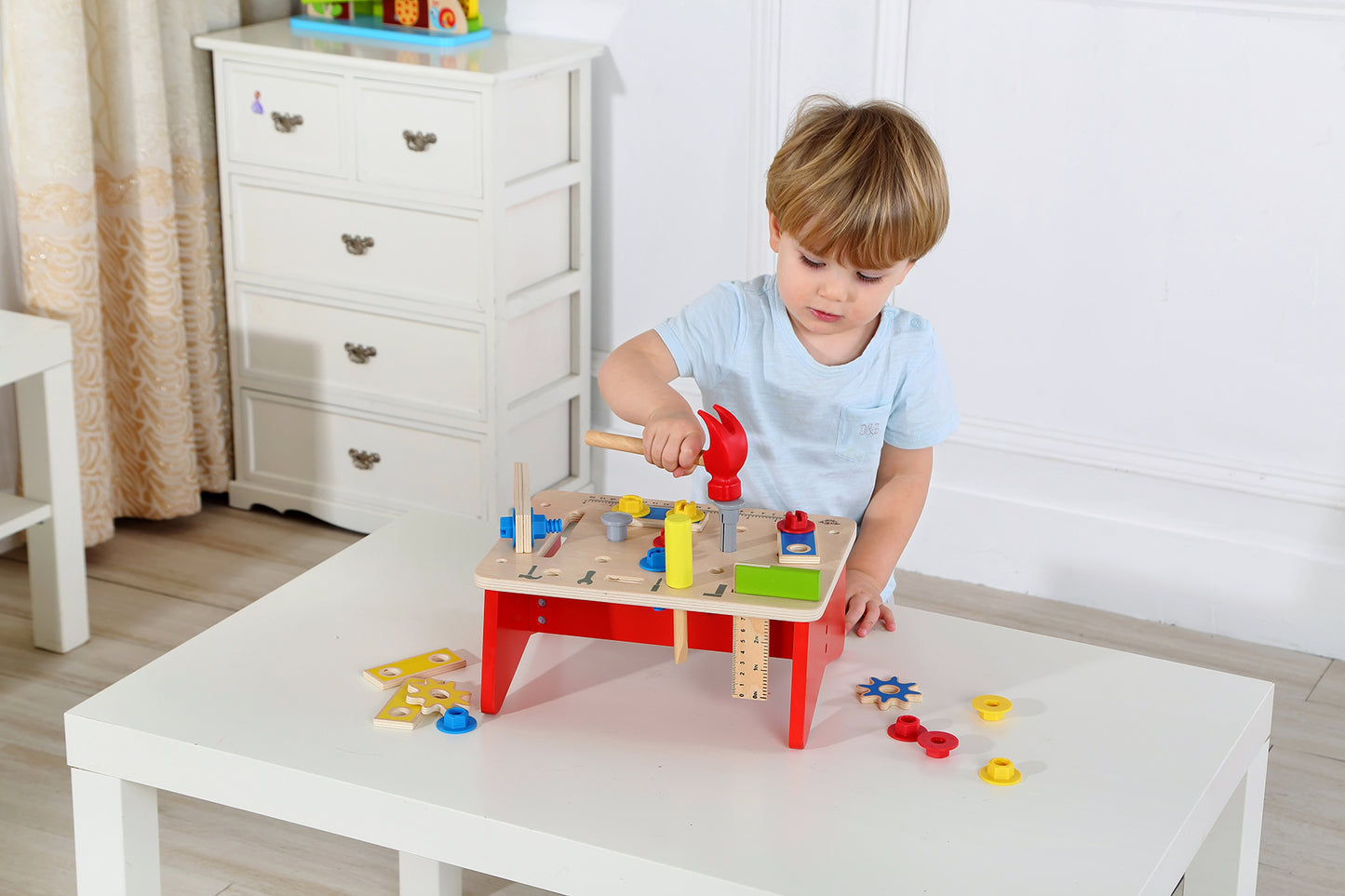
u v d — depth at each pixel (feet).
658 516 3.86
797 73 7.56
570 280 8.07
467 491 7.93
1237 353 7.00
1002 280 7.43
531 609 3.87
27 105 6.83
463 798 3.29
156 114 7.39
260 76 7.61
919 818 3.26
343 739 3.54
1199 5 6.58
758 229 7.88
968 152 7.31
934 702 3.79
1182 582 7.37
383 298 7.73
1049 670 3.99
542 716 3.67
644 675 3.92
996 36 7.06
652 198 8.15
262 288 8.04
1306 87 6.50
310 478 8.34
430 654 3.95
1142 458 7.30
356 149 7.52
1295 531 7.09
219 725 3.58
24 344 6.15
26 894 5.03
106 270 7.66
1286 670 6.97
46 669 6.58
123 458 8.02
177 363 7.84
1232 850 4.09
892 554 4.38
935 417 4.45
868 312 3.91
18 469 7.62
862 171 3.66
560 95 7.71
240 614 4.19
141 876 3.79
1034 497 7.65
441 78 7.13
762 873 3.05
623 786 3.36
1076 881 3.05
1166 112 6.82
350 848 5.45
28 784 5.69
